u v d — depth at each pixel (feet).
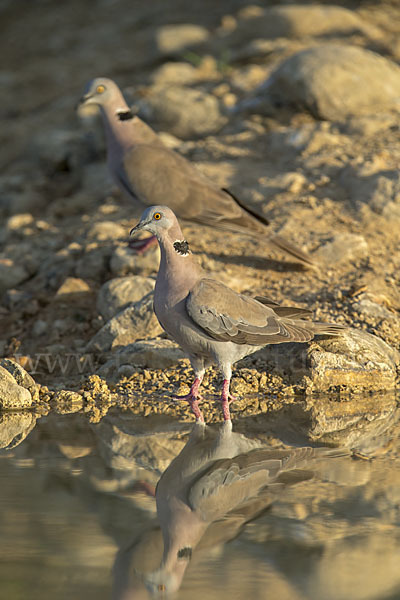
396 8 91.81
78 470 26.09
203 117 67.36
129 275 45.91
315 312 41.34
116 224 52.49
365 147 57.31
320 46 66.90
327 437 29.86
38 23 119.34
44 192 64.75
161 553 20.02
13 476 25.41
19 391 34.63
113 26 110.01
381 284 44.27
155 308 35.04
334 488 24.34
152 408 34.27
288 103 65.62
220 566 19.43
